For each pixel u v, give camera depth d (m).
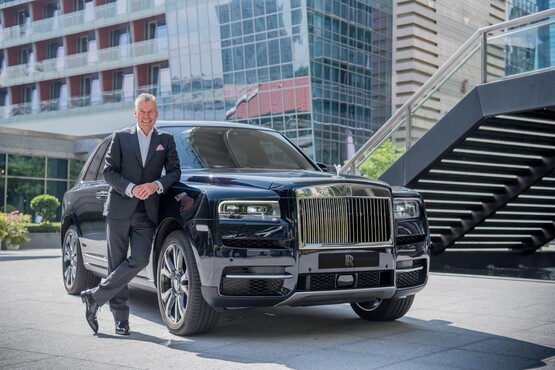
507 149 10.91
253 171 5.65
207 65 47.84
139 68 53.06
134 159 5.14
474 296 7.38
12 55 59.22
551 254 14.29
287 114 44.62
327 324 5.69
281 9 43.94
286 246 4.79
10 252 18.97
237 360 4.33
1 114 58.69
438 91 10.34
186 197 5.05
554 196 12.74
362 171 11.29
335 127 45.41
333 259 4.89
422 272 5.55
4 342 4.88
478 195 12.00
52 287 8.12
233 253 4.74
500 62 9.62
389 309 5.71
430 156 10.39
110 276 5.11
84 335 5.14
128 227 5.14
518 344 4.86
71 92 56.16
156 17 52.47
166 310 5.25
